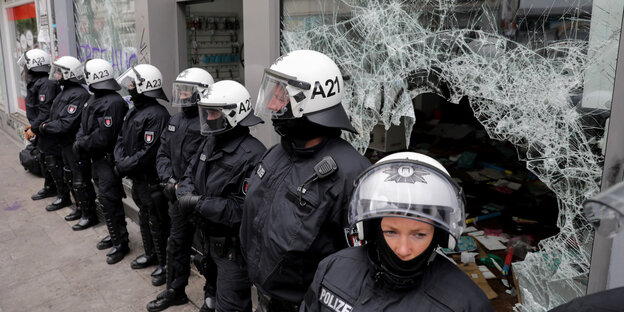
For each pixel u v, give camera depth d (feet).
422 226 3.56
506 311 8.63
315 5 8.71
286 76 5.64
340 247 5.81
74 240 14.75
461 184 16.90
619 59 4.67
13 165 23.85
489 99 6.22
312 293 4.27
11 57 29.30
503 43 5.88
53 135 15.48
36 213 17.19
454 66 6.56
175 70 14.16
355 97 8.37
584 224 5.39
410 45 7.14
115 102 12.73
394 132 13.80
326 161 5.45
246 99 8.01
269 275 5.87
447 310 3.56
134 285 11.89
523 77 5.73
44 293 11.55
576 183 5.41
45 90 17.53
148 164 11.37
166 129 10.68
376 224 3.87
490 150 21.04
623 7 4.66
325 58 5.97
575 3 5.09
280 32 9.56
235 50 17.47
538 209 14.14
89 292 11.57
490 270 10.25
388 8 7.39
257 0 9.53
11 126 29.73
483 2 6.05
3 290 11.70
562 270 5.72
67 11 19.03
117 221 13.12
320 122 5.63
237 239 7.86
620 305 2.60
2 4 28.50
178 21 13.88
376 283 3.84
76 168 15.11
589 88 5.09
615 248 4.92
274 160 6.20
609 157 4.87
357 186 4.03
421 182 3.64
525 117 5.81
